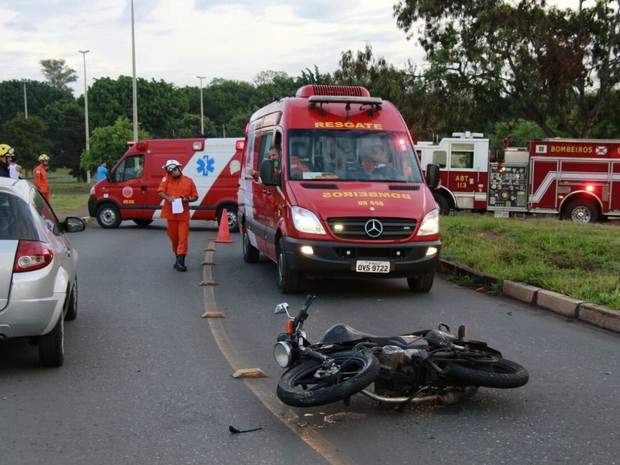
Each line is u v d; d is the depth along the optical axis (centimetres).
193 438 461
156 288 1034
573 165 2453
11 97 10762
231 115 11756
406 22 3581
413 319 831
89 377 598
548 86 3353
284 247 945
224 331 764
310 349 502
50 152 8388
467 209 2581
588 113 3481
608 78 3344
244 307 897
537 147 2470
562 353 682
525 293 944
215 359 654
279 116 1092
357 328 779
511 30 3309
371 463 421
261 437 462
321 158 1011
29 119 6981
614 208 2441
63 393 555
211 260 1323
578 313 838
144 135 5144
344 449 442
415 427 480
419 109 3516
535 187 2483
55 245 642
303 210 927
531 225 1709
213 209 1980
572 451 441
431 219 955
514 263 1093
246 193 1323
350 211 921
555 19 3381
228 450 441
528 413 511
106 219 2081
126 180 2062
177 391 560
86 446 448
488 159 2512
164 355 668
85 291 1007
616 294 853
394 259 924
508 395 553
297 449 442
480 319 834
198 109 11812
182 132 9081
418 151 2545
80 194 4200
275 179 1004
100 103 8488
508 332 768
